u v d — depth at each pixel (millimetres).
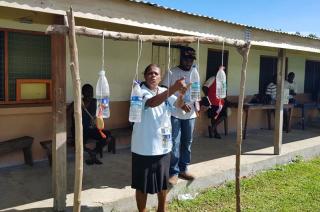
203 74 8906
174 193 5266
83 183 5219
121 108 7379
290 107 10344
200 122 9016
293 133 10414
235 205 5234
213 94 8617
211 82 8617
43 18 4777
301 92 12750
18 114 5969
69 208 4363
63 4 3809
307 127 11734
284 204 5395
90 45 6750
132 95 3619
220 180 6039
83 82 6703
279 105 7484
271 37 6652
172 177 5289
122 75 7320
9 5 3482
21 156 6078
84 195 4758
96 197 4703
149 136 3910
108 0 4141
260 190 5953
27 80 6094
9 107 5844
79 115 3172
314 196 5809
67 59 6391
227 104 8992
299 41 7332
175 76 5023
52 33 3260
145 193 3990
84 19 4328
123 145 7449
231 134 9555
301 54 10914
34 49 6137
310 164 7840
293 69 12156
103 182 5289
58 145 4180
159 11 4680
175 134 5129
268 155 7453
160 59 7934
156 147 3924
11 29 5809
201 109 8586
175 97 4152
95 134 6242
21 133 6051
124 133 6977
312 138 9727
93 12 4043
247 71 10281
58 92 4121
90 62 6777
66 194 4574
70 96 6527
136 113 3609
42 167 5949
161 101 3777
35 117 6180
